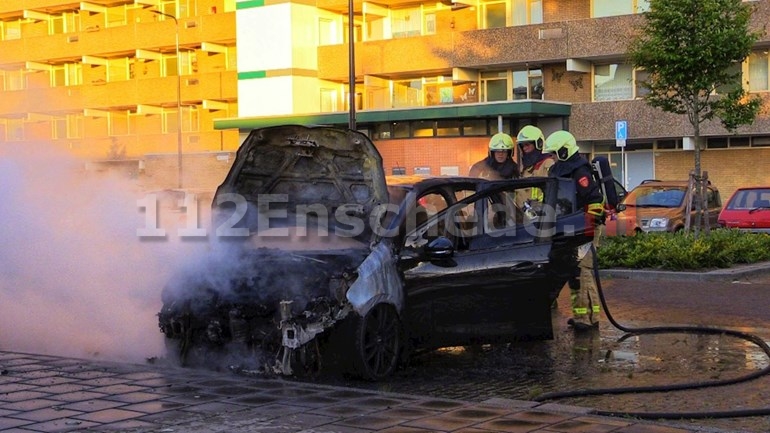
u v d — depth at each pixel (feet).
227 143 163.12
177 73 168.86
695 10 70.74
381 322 26.48
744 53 71.92
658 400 23.84
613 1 124.77
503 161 38.14
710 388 25.20
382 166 28.71
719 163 119.96
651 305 42.52
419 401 22.08
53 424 20.12
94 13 183.42
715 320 37.76
